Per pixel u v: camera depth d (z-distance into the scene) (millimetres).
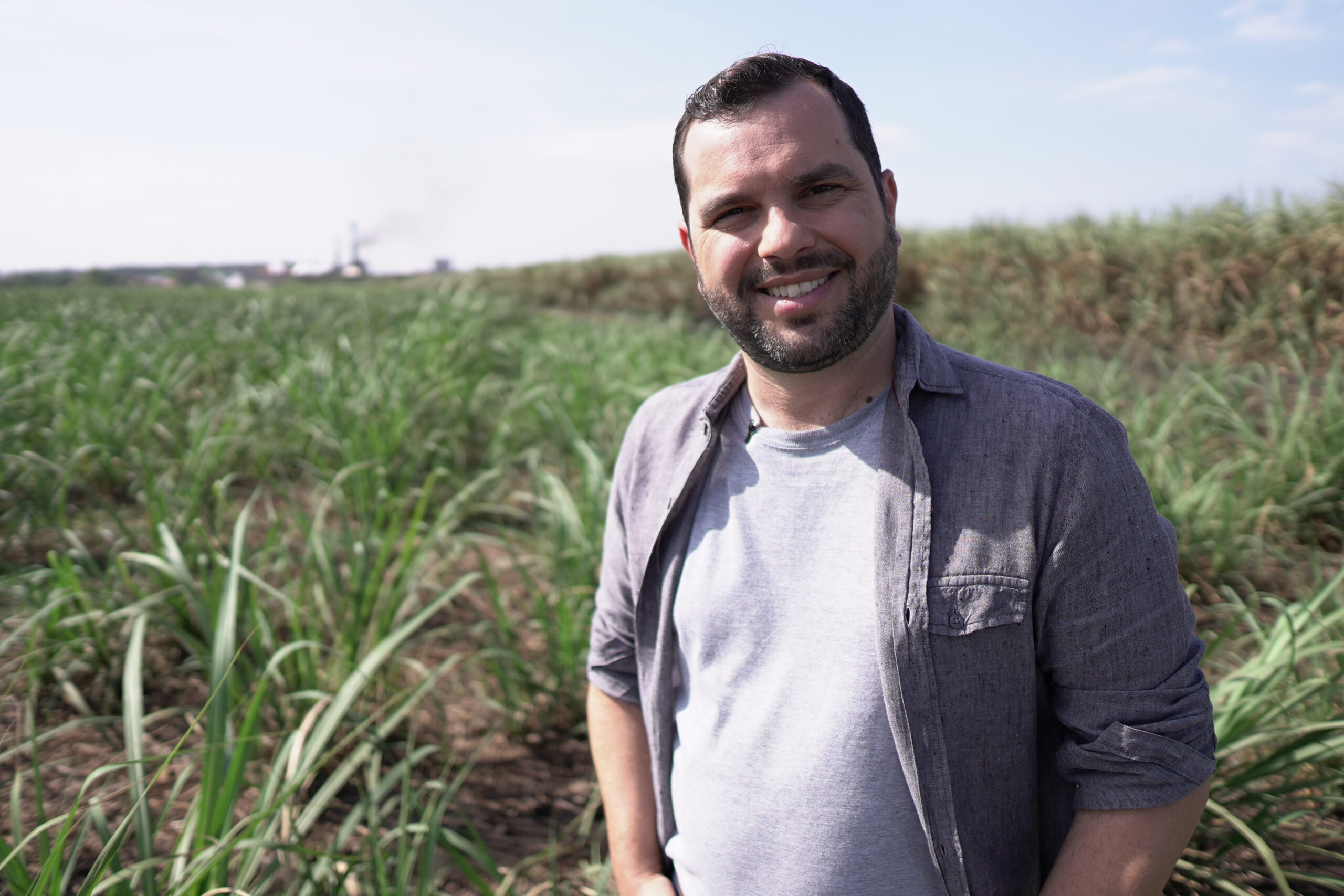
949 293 9805
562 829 2086
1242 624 2812
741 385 1226
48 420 4746
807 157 1003
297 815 1957
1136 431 4066
